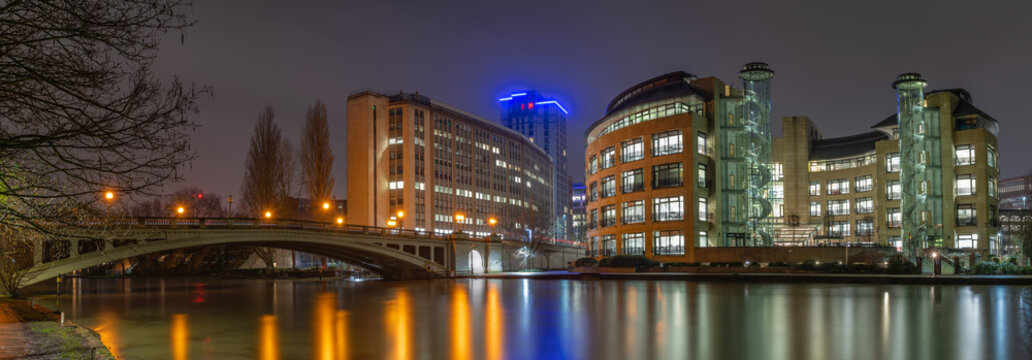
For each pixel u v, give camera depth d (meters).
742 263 68.31
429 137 151.00
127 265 113.94
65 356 15.71
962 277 49.19
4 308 30.55
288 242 62.44
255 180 82.31
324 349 19.72
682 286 51.94
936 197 89.19
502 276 74.56
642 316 27.86
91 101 11.71
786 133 112.38
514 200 187.12
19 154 13.01
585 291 46.53
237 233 55.16
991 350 18.11
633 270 69.75
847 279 53.41
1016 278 47.88
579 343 20.31
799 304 32.72
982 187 88.00
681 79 87.25
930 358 16.98
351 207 143.88
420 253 82.75
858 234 104.00
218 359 18.30
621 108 89.94
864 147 107.44
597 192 95.81
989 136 91.19
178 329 25.72
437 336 22.25
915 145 90.56
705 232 80.19
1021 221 84.12
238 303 39.53
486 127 175.00
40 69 11.69
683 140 80.12
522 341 20.84
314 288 59.28
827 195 109.12
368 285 64.56
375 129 145.62
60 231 14.69
